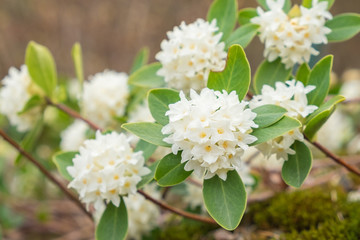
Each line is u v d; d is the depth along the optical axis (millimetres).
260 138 468
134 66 651
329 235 551
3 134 603
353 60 1697
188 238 611
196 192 614
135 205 590
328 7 538
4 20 1748
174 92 490
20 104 627
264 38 533
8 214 769
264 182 651
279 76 534
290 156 500
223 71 488
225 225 467
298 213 583
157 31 1845
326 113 482
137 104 652
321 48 967
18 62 1773
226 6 550
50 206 811
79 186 502
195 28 525
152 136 479
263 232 590
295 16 522
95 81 648
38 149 863
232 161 464
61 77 850
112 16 1813
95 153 500
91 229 724
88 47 1819
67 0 1784
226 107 458
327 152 523
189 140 461
